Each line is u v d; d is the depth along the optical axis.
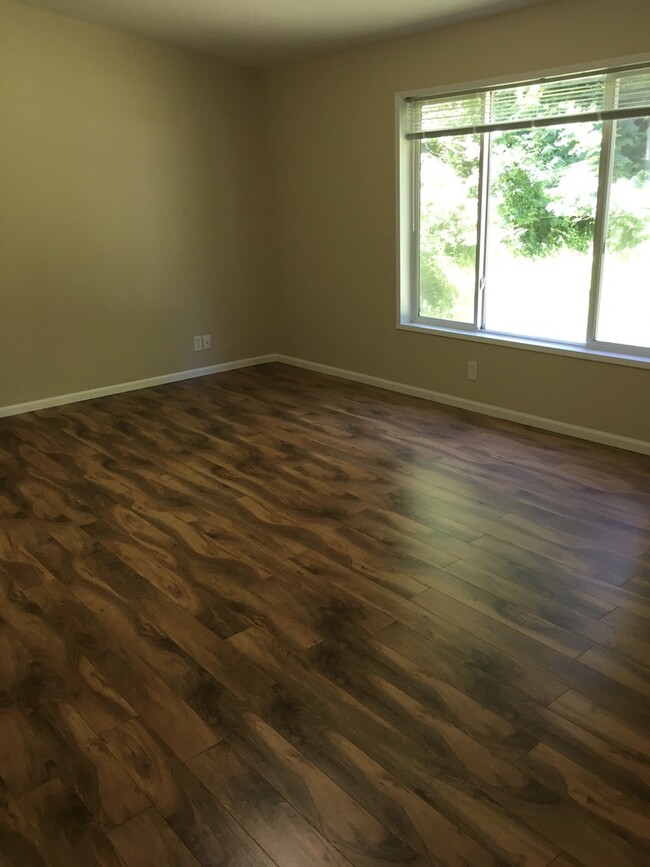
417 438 4.20
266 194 5.82
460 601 2.52
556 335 4.29
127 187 4.98
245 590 2.61
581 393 4.10
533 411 4.37
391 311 5.09
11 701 2.05
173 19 4.29
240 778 1.77
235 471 3.73
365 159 4.95
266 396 5.14
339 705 2.02
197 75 5.16
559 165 4.01
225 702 2.04
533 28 3.85
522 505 3.28
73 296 4.89
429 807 1.68
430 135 4.55
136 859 1.57
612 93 3.67
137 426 4.49
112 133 4.82
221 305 5.76
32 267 4.66
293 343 6.04
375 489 3.48
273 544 2.95
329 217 5.35
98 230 4.91
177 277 5.42
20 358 4.74
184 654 2.26
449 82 4.31
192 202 5.37
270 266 6.01
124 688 2.11
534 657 2.21
